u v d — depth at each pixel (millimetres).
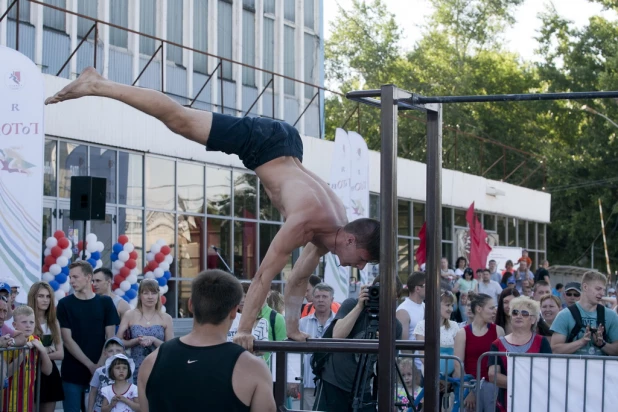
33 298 7926
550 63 41156
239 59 19625
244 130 4852
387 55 41656
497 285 16359
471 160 38594
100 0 16344
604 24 40500
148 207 15680
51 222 13719
